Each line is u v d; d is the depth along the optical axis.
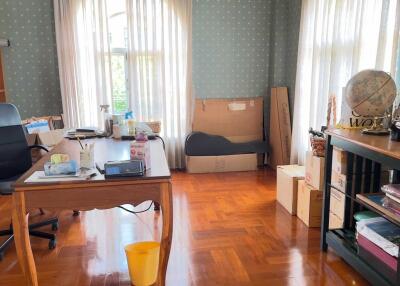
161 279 1.93
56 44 4.34
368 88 2.18
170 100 4.62
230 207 3.33
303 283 2.09
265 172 4.62
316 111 3.68
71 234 2.78
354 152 2.08
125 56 4.57
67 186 1.67
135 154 1.88
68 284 2.11
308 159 2.92
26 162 2.85
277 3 4.53
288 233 2.76
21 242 1.73
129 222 2.99
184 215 3.14
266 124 4.98
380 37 2.60
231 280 2.12
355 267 2.11
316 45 3.64
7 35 4.31
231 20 4.69
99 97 4.50
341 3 3.16
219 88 4.85
